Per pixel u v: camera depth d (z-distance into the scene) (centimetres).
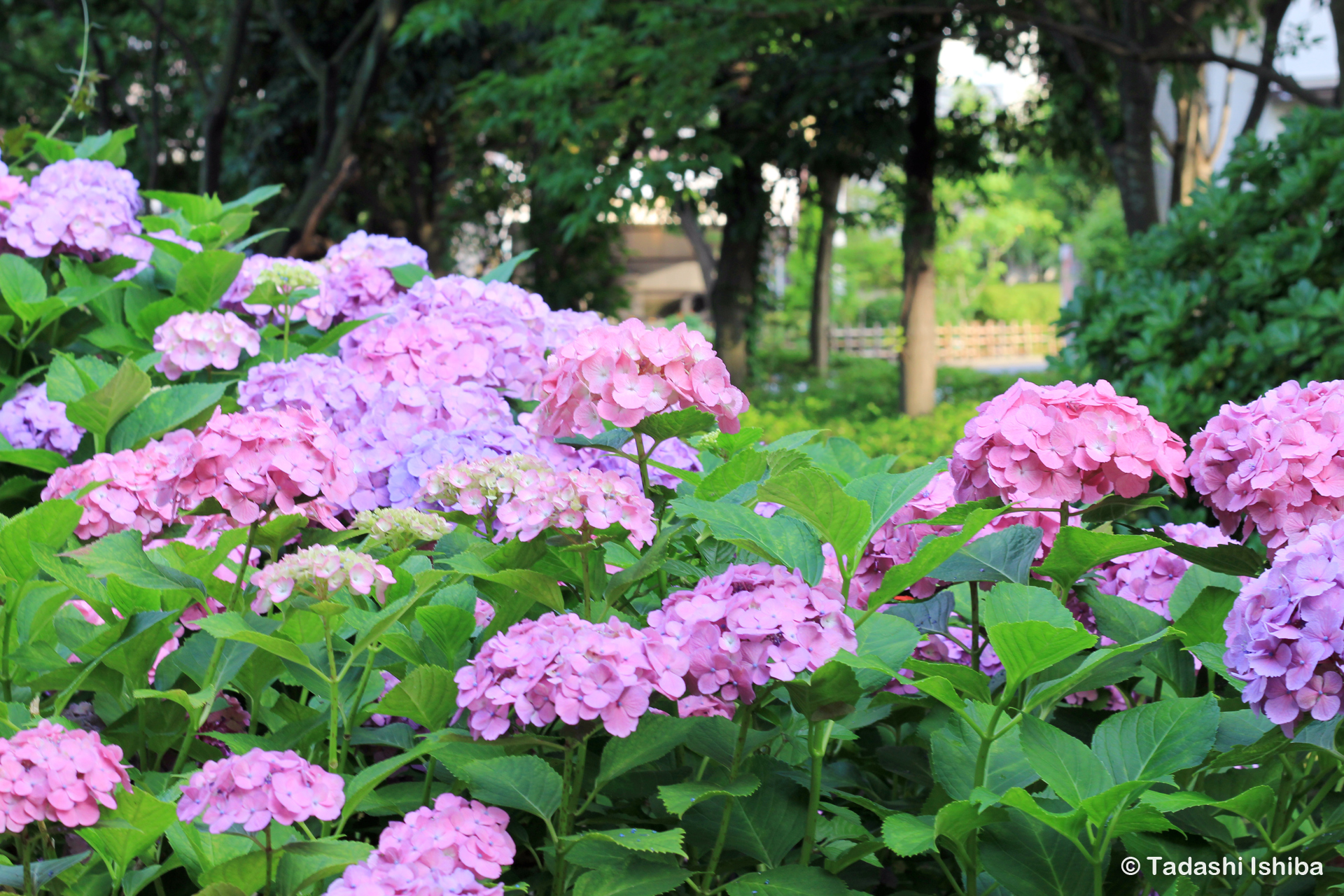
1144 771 145
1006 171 1831
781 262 3788
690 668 138
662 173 1247
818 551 156
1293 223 551
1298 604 137
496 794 141
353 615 160
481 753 146
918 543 185
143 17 1429
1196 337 530
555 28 1381
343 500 169
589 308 1739
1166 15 1214
